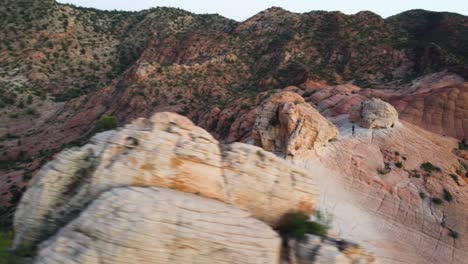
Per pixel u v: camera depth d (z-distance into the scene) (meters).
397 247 28.98
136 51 126.69
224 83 86.69
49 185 12.44
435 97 53.00
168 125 13.37
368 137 41.38
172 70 87.25
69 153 12.85
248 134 54.00
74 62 116.44
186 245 10.55
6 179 56.28
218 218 11.19
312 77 77.94
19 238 12.26
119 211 10.69
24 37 118.12
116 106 80.81
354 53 91.38
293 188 13.34
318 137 37.69
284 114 37.56
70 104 89.31
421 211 33.19
